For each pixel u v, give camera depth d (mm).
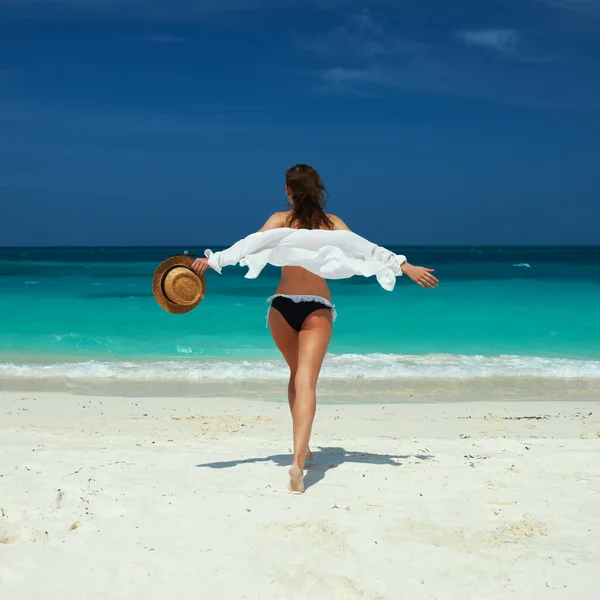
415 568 3305
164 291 4738
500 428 8102
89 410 9086
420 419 8672
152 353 14414
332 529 3742
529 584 3141
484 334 17188
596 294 25906
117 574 3160
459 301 23688
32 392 10469
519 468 5219
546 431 7906
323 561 3352
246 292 27109
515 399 10281
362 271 4660
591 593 3049
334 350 15078
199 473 5027
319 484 4738
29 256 76875
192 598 2975
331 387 11156
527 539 3682
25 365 12844
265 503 4223
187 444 6422
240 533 3670
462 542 3635
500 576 3221
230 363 13172
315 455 5801
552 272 41625
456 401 10117
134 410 9125
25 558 3275
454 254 84938
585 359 13977
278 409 9266
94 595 2973
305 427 4570
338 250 4680
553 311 21062
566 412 9188
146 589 3037
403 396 10492
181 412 9000
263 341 16016
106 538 3570
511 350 15094
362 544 3564
